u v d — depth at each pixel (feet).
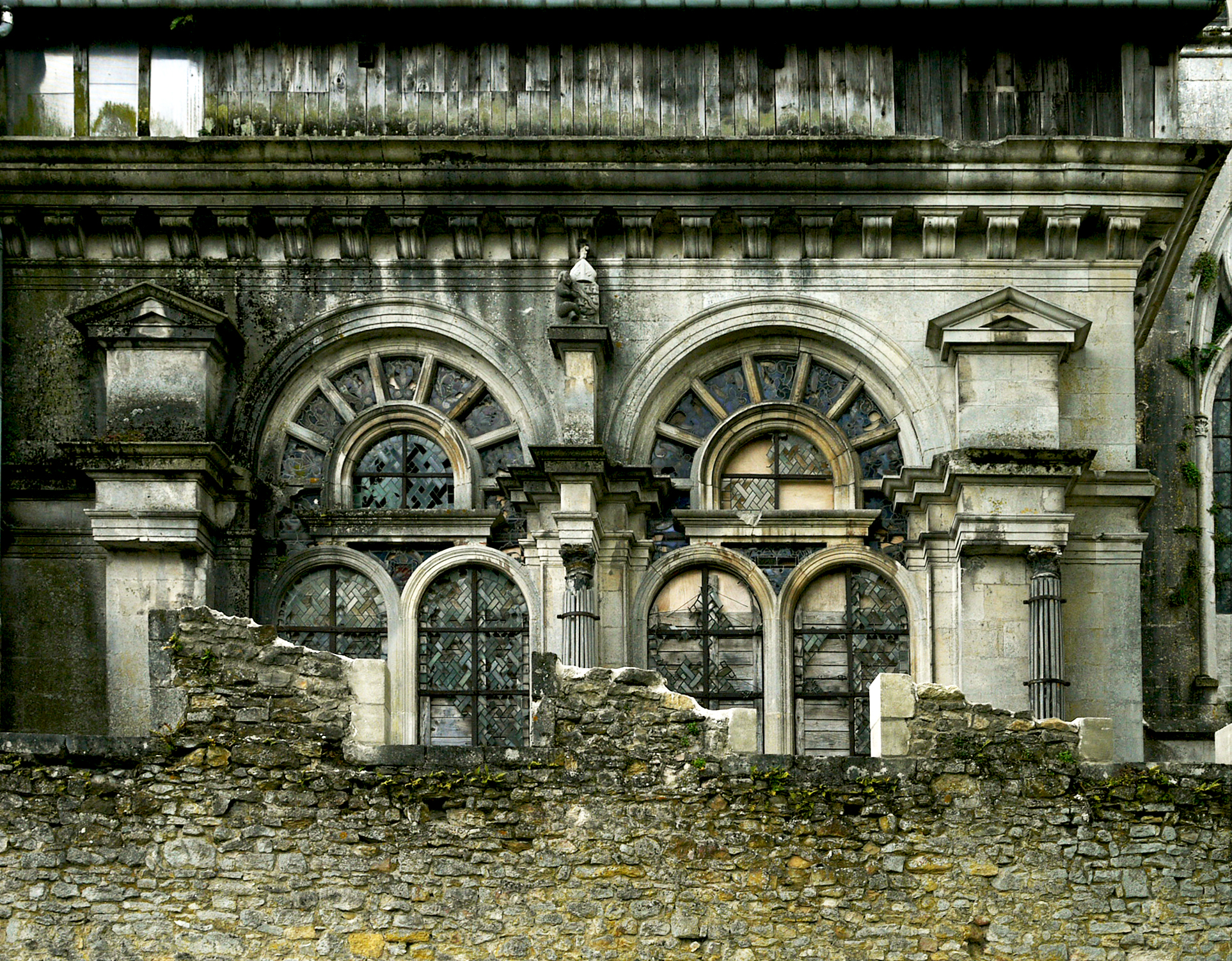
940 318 103.91
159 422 103.24
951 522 104.27
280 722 67.31
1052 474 101.09
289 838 66.49
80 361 106.73
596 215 106.32
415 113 109.09
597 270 107.45
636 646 104.63
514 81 109.40
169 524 101.19
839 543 105.29
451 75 109.50
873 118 108.68
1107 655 103.30
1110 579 103.96
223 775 66.80
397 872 66.44
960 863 67.05
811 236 106.63
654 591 105.70
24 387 106.42
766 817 67.15
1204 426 128.16
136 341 103.71
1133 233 105.91
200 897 65.87
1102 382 105.40
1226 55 133.39
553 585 103.96
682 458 107.76
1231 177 131.64
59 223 106.83
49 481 104.83
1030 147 104.27
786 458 107.55
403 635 104.94
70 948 65.26
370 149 104.88
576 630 101.40
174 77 109.40
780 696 103.96
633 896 66.54
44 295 107.34
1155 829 67.41
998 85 109.19
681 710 68.08
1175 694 124.67
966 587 101.45
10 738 66.54
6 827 66.03
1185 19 108.37
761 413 106.93
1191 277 129.90
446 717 104.63
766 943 66.33
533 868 66.64
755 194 105.70
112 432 103.19
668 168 105.09
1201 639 125.49
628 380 106.52
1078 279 106.32
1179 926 66.74
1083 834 67.36
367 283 107.45
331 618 105.60
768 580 105.09
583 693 68.08
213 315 103.96
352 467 107.45
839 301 106.63
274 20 109.40
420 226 106.93
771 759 67.72
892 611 105.29
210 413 104.63
